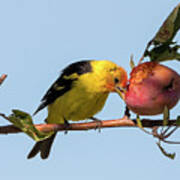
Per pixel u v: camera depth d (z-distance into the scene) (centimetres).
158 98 712
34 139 690
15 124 684
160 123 799
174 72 735
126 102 757
